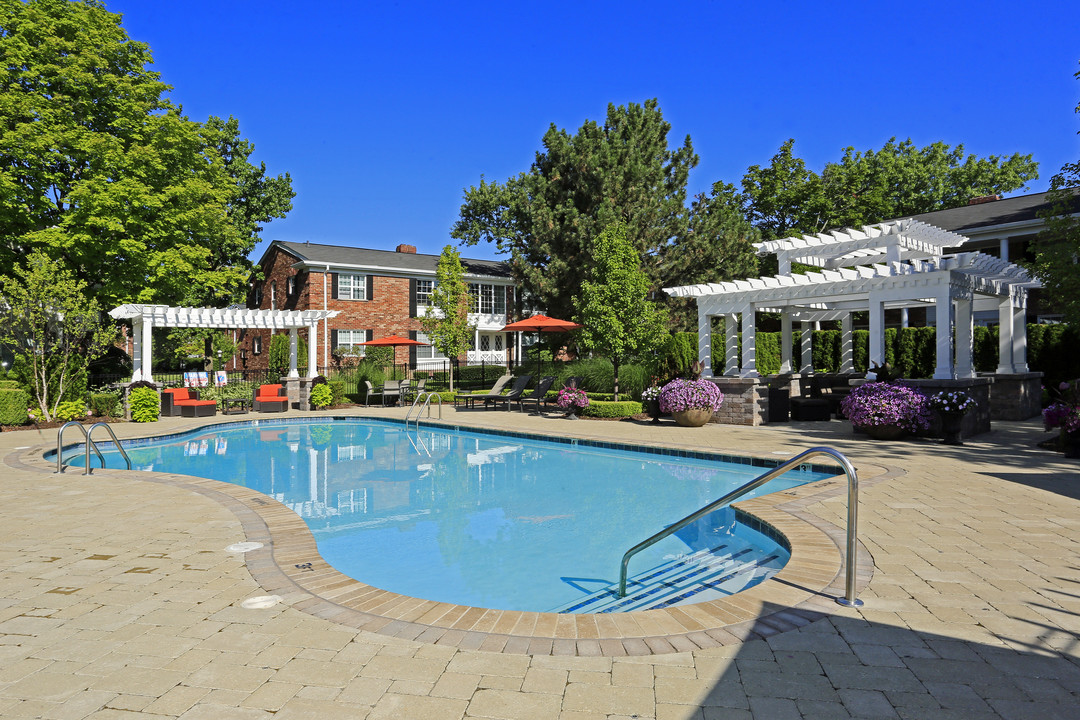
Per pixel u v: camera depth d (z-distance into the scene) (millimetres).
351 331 27594
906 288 11844
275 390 18969
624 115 25109
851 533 3561
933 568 4176
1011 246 21234
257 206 29609
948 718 2393
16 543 4992
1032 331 15914
